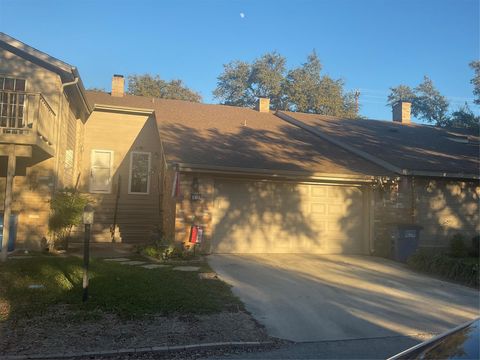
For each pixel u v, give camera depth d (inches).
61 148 533.3
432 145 737.6
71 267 384.5
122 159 713.6
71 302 289.9
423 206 580.7
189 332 246.2
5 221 412.8
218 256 488.7
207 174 501.0
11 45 478.0
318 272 426.6
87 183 695.7
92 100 729.6
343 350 231.9
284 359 217.5
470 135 895.1
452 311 314.0
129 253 500.1
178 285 340.2
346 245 562.6
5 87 485.7
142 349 219.1
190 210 493.4
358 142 690.8
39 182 493.0
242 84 1547.7
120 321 259.3
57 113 504.4
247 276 393.7
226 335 244.7
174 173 497.7
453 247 515.5
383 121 930.7
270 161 542.6
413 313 304.8
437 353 98.7
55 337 231.8
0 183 488.7
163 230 574.2
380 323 279.9
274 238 537.0
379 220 557.9
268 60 1529.3
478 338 100.0
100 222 684.1
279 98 1514.5
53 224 494.6
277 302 316.8
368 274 429.1
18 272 361.7
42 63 499.2
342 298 335.3
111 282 337.7
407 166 559.8
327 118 882.1
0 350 212.1
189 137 609.3
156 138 731.4
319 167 547.2
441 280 416.2
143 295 306.2
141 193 711.1
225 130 685.9
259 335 247.8
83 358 209.5
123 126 722.8
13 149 419.5
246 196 530.0
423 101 1626.5
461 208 600.7
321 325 272.1
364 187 572.7
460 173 569.3
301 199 550.9
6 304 283.7
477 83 1222.9
